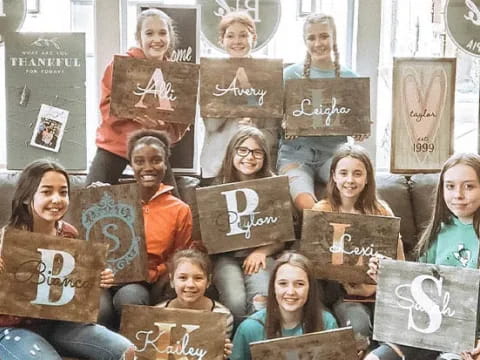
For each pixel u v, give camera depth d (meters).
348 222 2.75
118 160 3.06
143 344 2.53
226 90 3.00
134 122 3.05
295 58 3.41
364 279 2.74
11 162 3.23
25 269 2.41
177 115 2.99
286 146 3.13
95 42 3.32
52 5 3.34
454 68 3.25
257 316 2.61
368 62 3.39
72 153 3.24
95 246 2.45
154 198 2.88
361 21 3.36
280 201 2.83
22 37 3.19
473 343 2.41
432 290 2.47
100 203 2.75
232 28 3.06
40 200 2.44
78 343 2.39
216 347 2.52
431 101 3.26
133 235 2.74
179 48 3.23
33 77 3.21
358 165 2.81
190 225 2.89
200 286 2.62
